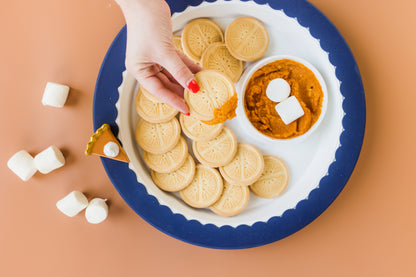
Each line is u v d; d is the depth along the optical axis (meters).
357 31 0.55
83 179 0.55
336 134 0.52
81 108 0.55
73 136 0.55
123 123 0.51
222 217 0.52
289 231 0.51
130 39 0.46
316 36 0.52
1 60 0.55
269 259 0.55
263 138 0.51
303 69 0.52
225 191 0.52
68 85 0.55
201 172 0.52
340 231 0.55
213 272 0.55
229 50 0.51
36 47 0.55
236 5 0.51
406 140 0.56
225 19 0.53
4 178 0.55
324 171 0.52
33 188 0.55
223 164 0.51
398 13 0.56
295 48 0.53
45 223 0.55
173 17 0.51
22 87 0.55
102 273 0.55
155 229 0.55
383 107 0.55
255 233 0.51
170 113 0.51
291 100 0.51
